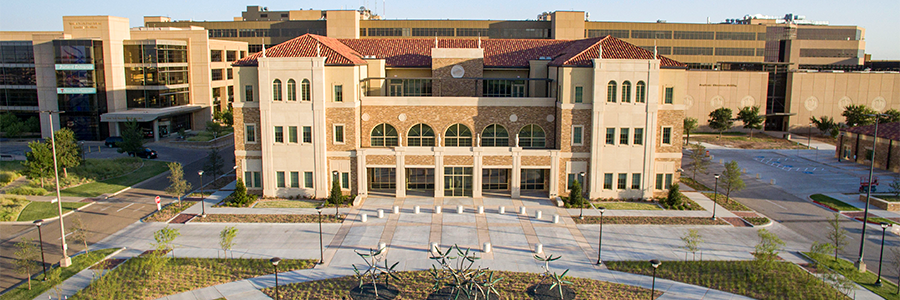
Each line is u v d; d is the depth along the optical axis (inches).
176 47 3639.3
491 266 1358.3
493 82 2182.6
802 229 1659.7
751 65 4072.3
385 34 4340.6
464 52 2138.3
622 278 1288.1
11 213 1727.4
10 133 3221.0
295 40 2087.8
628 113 1915.6
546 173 2059.5
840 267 1325.0
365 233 1598.2
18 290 1194.6
